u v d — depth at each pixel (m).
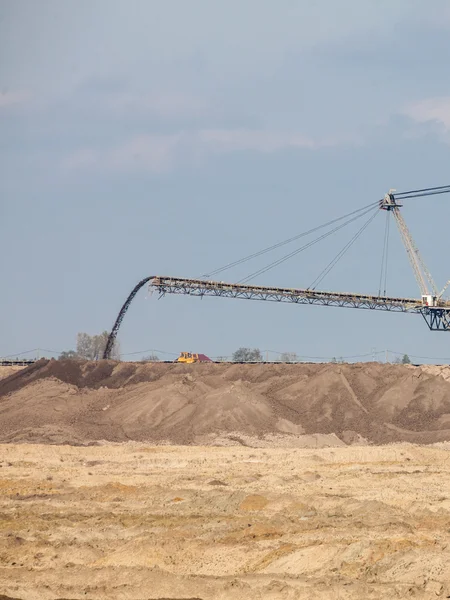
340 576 73.75
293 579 73.56
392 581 72.44
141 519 102.88
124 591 73.25
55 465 152.12
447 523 95.44
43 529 98.50
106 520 102.81
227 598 70.56
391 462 156.75
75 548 86.38
